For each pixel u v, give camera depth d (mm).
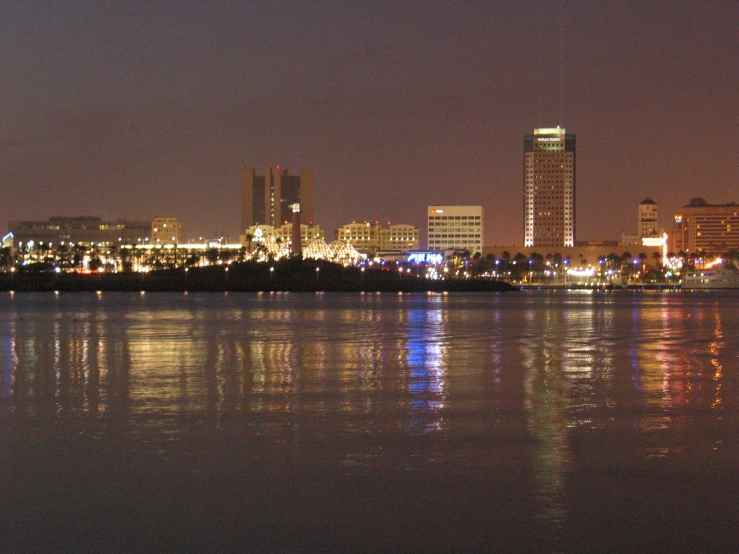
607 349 69375
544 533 20703
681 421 34125
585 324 106188
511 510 22250
